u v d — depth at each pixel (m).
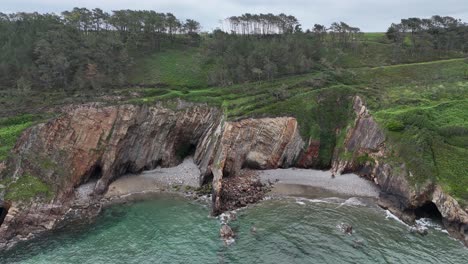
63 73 96.06
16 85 93.56
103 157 80.31
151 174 85.62
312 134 87.12
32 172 68.94
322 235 56.75
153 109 87.69
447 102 86.25
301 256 51.19
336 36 147.75
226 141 81.31
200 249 53.69
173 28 137.50
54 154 74.50
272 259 50.59
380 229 58.66
